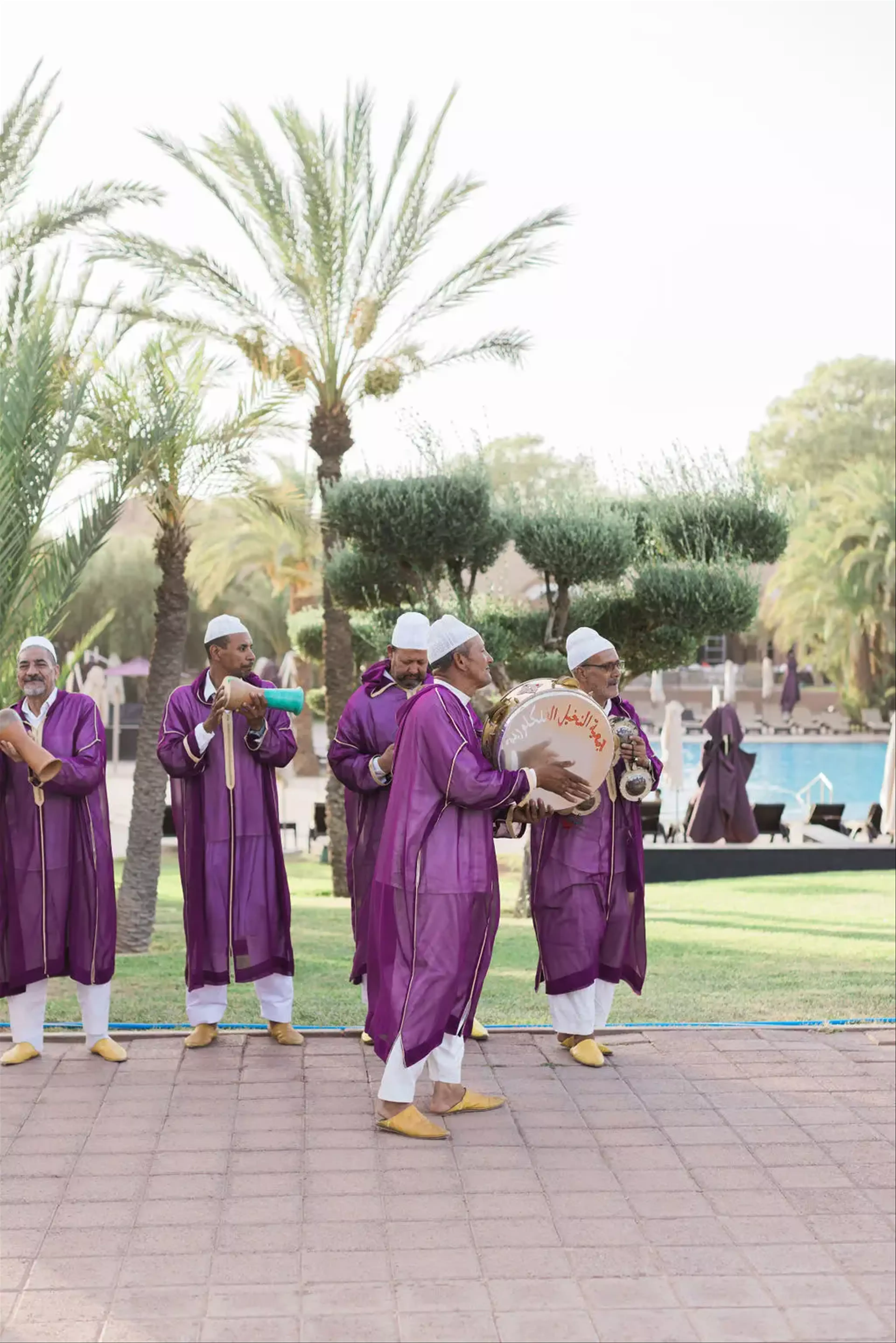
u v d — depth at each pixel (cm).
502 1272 403
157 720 1188
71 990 804
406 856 512
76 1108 534
